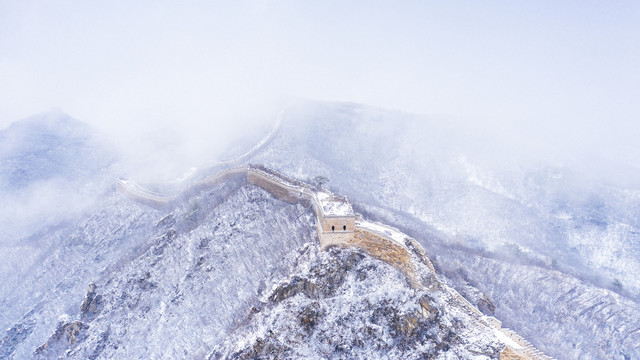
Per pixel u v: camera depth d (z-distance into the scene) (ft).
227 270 315.58
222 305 290.76
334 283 257.14
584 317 340.39
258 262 312.50
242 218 354.95
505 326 299.99
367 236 272.92
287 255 305.12
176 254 342.44
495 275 374.43
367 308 239.09
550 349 293.43
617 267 520.83
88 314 317.42
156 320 295.07
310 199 341.21
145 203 444.55
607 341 318.65
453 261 371.97
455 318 231.50
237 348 232.73
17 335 323.98
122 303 314.76
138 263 345.72
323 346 225.97
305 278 262.06
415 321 228.22
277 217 344.69
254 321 253.24
